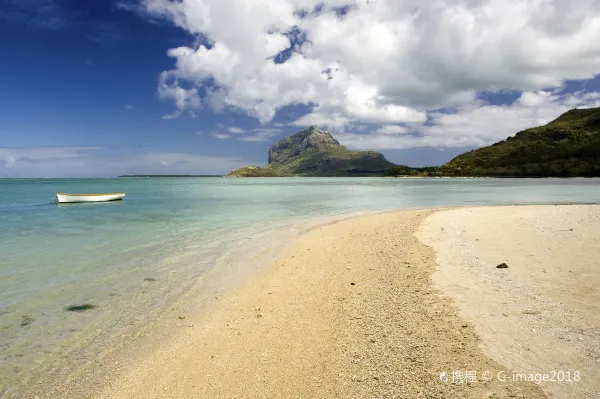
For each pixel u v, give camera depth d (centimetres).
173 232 2091
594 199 4175
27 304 959
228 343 721
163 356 680
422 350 629
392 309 830
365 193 6262
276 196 5588
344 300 920
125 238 1908
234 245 1692
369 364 603
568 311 743
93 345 733
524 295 848
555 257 1169
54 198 5322
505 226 1864
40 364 665
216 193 6650
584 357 568
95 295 1025
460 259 1232
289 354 663
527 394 485
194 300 977
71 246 1703
